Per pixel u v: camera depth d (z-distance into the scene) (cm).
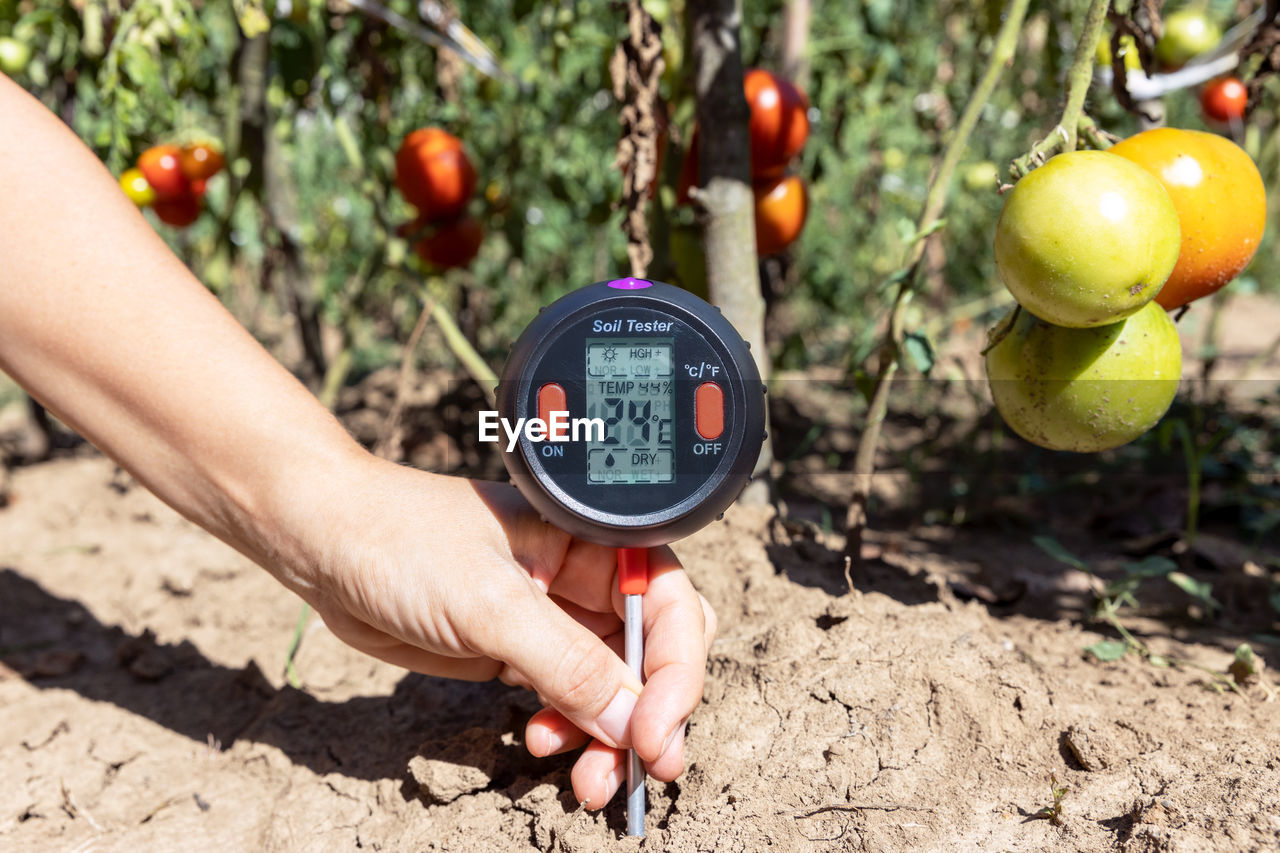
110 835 45
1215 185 42
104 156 79
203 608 63
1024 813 40
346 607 40
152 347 38
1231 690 48
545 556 41
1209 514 76
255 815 46
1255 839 38
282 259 106
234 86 90
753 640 47
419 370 135
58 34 80
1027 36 115
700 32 54
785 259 100
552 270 166
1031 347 42
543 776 44
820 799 41
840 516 82
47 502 85
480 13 111
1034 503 83
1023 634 54
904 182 148
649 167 53
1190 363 137
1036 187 39
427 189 79
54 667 58
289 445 39
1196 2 81
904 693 44
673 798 42
